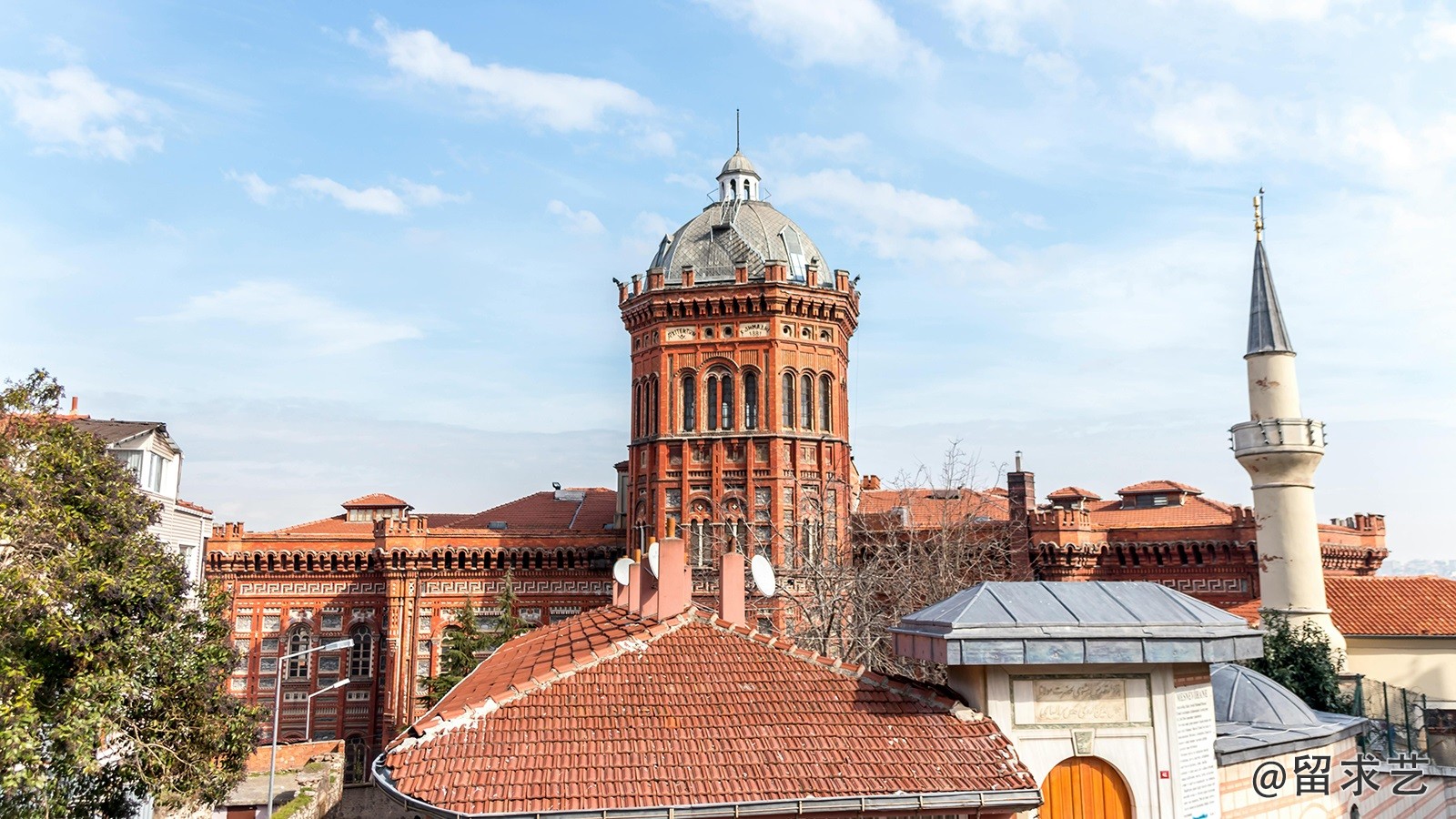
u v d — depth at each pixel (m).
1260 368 43.78
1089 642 17.95
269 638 63.44
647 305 58.50
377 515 70.62
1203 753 19.09
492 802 15.84
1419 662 43.25
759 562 24.38
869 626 41.94
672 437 57.19
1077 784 18.25
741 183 62.53
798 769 17.02
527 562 62.50
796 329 57.59
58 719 23.89
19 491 24.44
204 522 59.12
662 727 17.91
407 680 61.50
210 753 28.95
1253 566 57.62
